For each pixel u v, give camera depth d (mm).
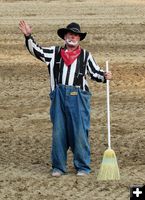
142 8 57781
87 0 64562
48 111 23984
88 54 16797
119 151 18953
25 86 28062
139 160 18109
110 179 16438
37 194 15625
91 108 24062
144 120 22516
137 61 33219
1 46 37969
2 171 17375
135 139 20172
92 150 19094
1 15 54250
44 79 29391
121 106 24375
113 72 30438
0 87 27969
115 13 54281
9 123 22344
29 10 57781
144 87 27516
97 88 27172
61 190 15859
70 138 16875
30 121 22594
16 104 25094
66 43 16703
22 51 36469
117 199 15258
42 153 18922
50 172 17219
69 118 16703
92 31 43344
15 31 43562
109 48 37281
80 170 16906
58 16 52906
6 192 15805
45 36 41719
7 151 19141
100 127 21562
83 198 15312
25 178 16766
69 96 16641
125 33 42375
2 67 32156
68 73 16656
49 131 21234
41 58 16766
